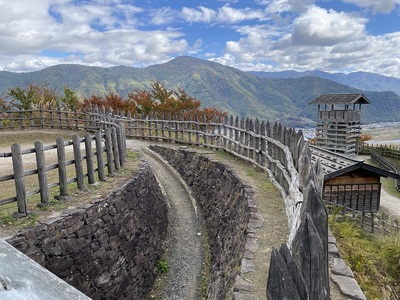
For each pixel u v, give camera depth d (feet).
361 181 36.81
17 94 67.72
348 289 11.44
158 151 46.19
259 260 13.66
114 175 24.22
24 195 15.78
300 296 6.33
